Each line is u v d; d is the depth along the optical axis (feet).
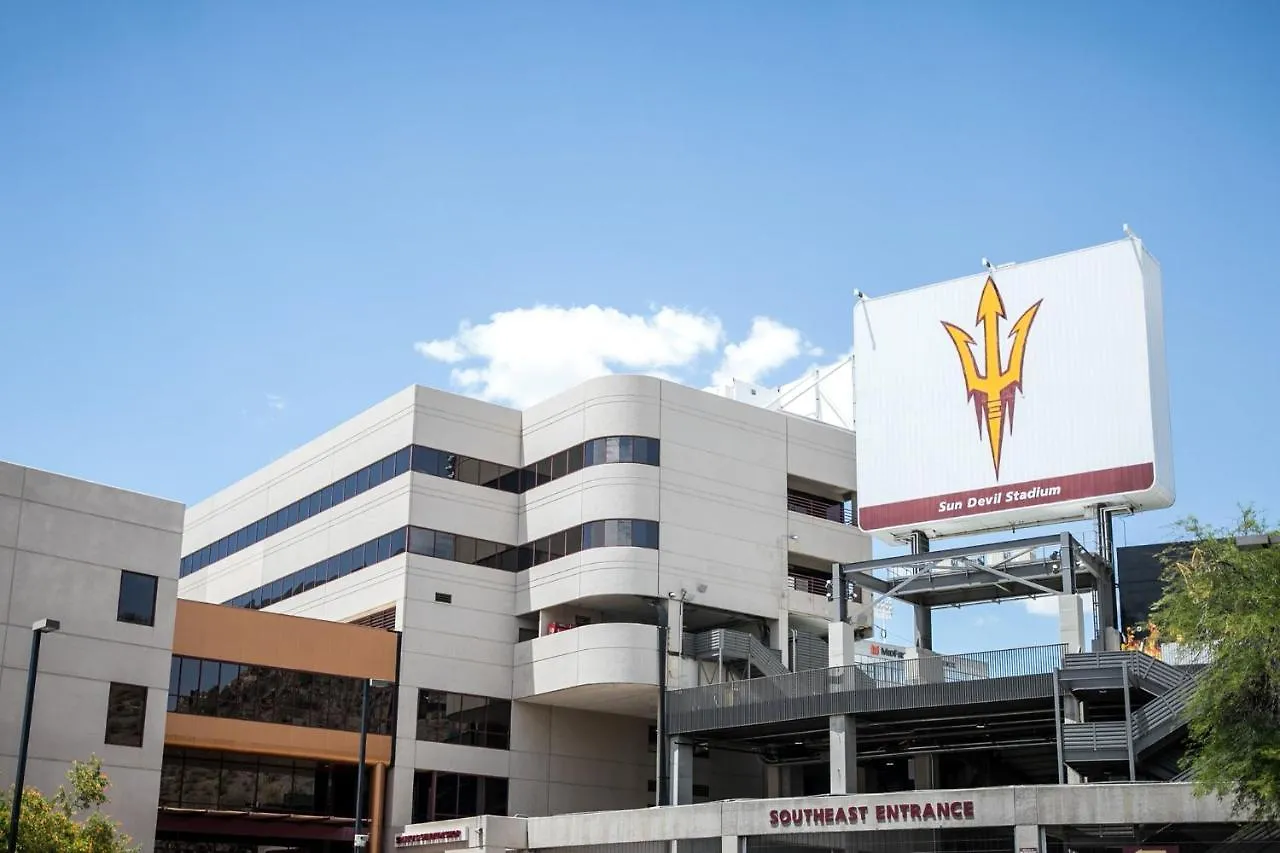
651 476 245.04
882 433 244.42
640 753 262.47
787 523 262.06
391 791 230.89
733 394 295.69
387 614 247.09
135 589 195.11
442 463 251.60
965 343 239.91
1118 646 214.07
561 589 244.42
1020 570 225.97
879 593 238.48
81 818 181.57
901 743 237.04
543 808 246.06
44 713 181.98
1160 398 224.94
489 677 246.68
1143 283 225.35
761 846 186.09
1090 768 189.98
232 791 220.84
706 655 241.35
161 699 193.98
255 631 224.12
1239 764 123.44
